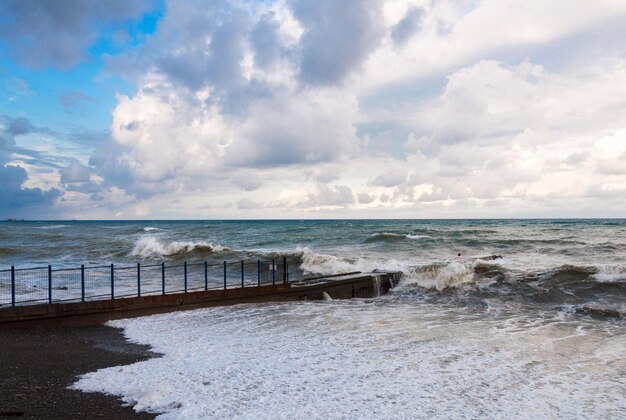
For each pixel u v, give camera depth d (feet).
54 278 85.61
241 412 25.45
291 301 68.95
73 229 340.39
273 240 191.93
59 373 33.86
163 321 53.67
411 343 42.19
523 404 27.43
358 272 85.15
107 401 27.61
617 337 45.01
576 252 125.90
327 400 27.48
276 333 46.50
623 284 68.08
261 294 67.41
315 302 68.28
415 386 30.27
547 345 41.75
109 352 40.24
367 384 30.50
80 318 52.65
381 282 79.46
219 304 63.62
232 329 48.62
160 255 129.80
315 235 216.95
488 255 121.70
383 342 42.50
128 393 28.81
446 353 38.70
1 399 28.25
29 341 44.86
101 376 32.60
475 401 27.76
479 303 65.51
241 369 33.78
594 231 226.17
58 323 51.47
